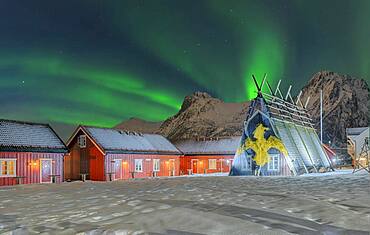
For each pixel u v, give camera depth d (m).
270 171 32.62
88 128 43.31
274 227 6.60
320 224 6.79
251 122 34.03
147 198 11.70
